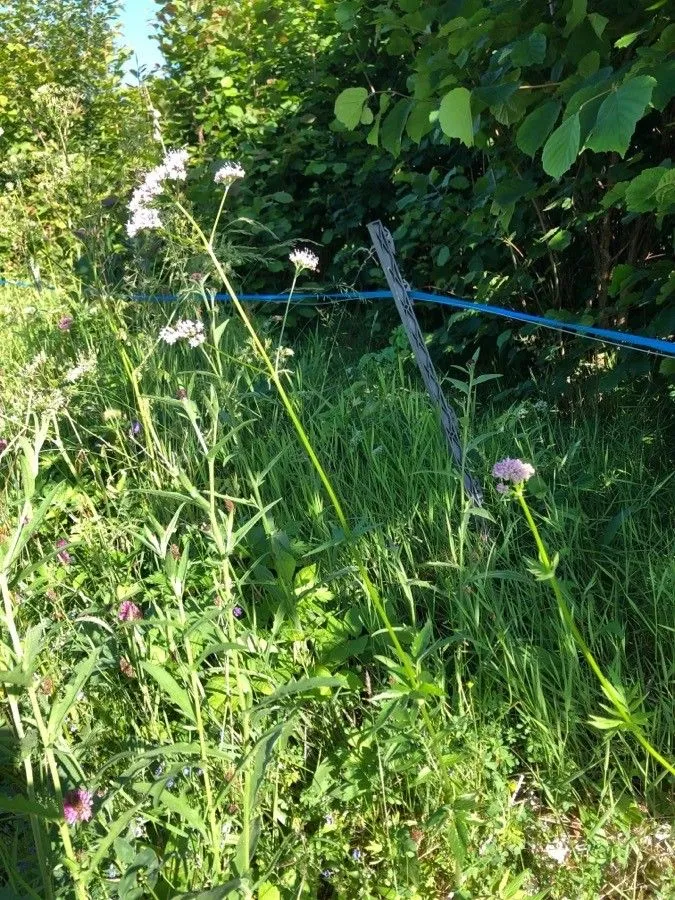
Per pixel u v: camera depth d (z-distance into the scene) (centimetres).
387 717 184
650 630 232
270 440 335
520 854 193
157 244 382
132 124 456
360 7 484
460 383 245
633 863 190
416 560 279
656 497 292
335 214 534
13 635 149
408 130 290
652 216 336
